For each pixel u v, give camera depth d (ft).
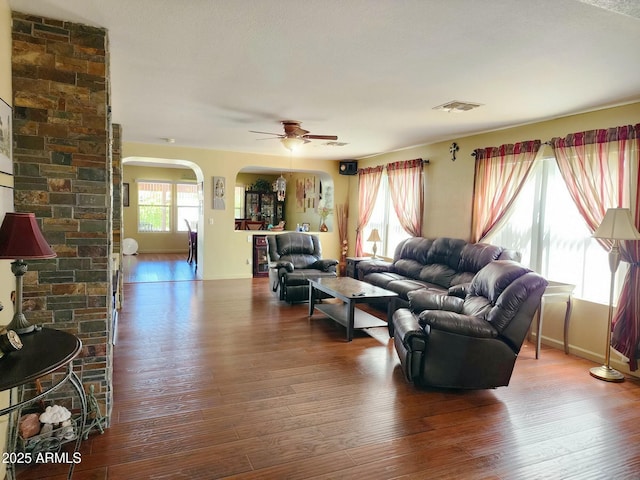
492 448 7.96
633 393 10.67
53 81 7.65
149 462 7.20
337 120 15.76
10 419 6.91
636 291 11.65
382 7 7.00
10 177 7.16
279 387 10.43
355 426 8.62
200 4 7.05
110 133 8.56
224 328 15.38
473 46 8.55
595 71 9.75
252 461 7.32
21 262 6.15
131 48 9.03
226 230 25.72
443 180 19.75
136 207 37.52
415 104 13.17
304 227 28.76
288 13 7.32
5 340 5.38
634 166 11.89
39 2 7.01
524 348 14.26
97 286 8.14
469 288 13.39
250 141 21.48
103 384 8.27
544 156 14.88
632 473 7.33
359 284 16.65
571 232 14.25
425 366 10.25
